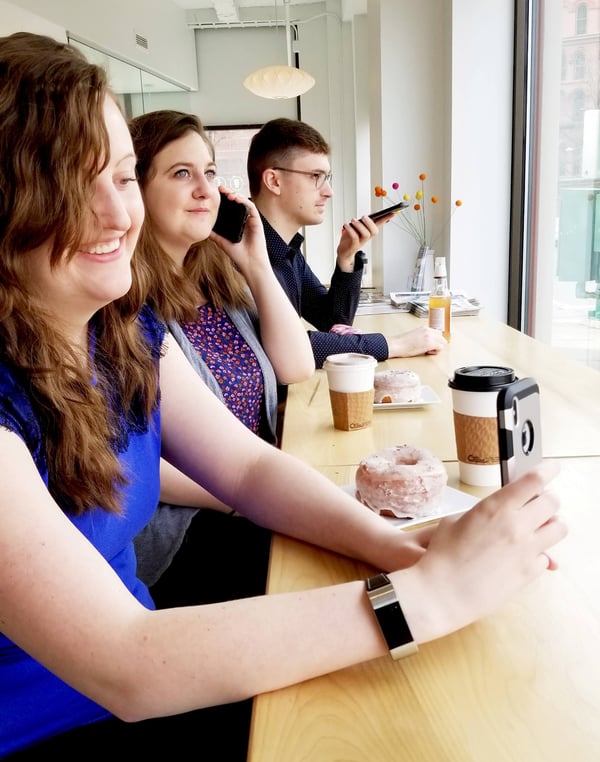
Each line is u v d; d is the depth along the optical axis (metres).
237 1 7.64
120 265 0.73
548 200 3.39
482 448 1.03
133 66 6.55
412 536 0.81
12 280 0.68
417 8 3.72
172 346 1.07
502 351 2.03
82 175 0.67
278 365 1.75
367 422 1.36
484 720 0.54
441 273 2.26
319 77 8.27
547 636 0.65
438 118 3.82
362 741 0.53
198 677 0.57
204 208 1.60
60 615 0.58
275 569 0.81
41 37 0.70
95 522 0.78
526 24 3.41
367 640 0.61
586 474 1.04
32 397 0.68
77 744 0.80
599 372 1.71
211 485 1.01
